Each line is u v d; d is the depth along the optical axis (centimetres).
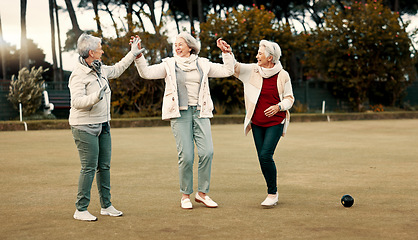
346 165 706
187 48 452
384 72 2061
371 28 2014
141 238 344
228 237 345
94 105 391
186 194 444
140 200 476
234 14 1912
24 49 2648
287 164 717
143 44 1759
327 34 2058
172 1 2952
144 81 1772
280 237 345
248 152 862
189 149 443
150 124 1582
